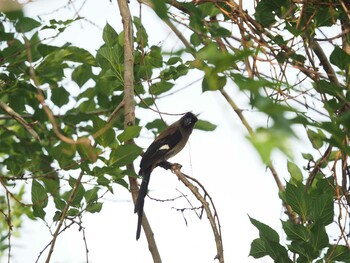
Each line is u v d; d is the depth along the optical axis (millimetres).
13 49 13344
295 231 9508
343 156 10531
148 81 12617
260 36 10164
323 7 10398
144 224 9992
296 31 9719
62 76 14586
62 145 9773
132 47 10836
